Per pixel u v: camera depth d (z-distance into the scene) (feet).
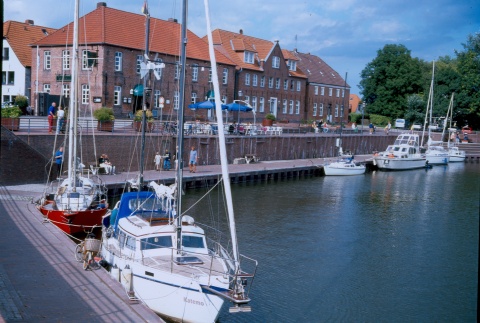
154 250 46.11
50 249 52.08
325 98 273.33
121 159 115.85
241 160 151.23
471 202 118.73
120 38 161.99
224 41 216.33
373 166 188.65
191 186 115.65
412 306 53.62
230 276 41.78
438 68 297.74
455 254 73.61
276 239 77.41
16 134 98.12
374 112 295.48
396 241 80.23
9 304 36.63
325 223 90.48
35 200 78.84
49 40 165.17
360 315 50.90
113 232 53.16
